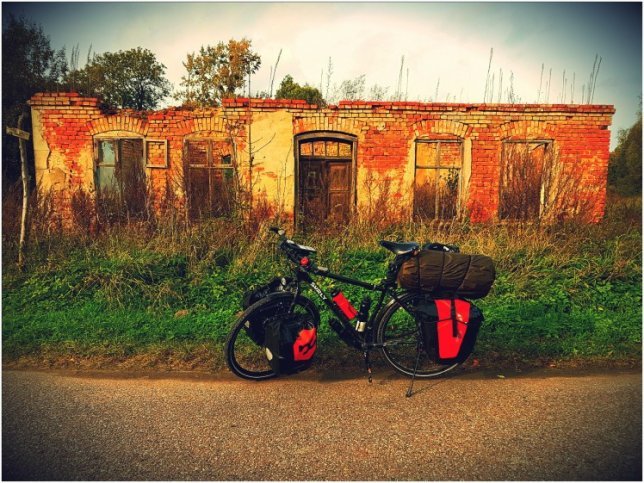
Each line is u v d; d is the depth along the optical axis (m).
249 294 3.22
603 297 4.89
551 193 7.69
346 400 2.80
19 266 5.70
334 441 2.33
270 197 8.70
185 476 2.05
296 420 2.55
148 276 5.41
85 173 8.66
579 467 2.09
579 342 3.66
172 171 8.72
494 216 8.16
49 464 2.13
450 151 9.71
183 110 8.73
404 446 2.28
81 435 2.39
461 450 2.24
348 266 5.99
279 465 2.13
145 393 2.91
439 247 3.35
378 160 8.70
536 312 4.46
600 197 8.73
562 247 6.43
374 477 2.04
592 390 2.91
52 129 8.56
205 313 4.67
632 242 6.52
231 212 7.23
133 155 8.86
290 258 3.22
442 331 2.96
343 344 3.67
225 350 3.05
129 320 4.31
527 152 7.90
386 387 3.00
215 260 5.96
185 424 2.51
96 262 5.66
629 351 3.50
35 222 6.95
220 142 8.87
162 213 7.19
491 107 8.56
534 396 2.83
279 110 8.55
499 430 2.43
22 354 3.53
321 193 9.20
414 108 8.59
